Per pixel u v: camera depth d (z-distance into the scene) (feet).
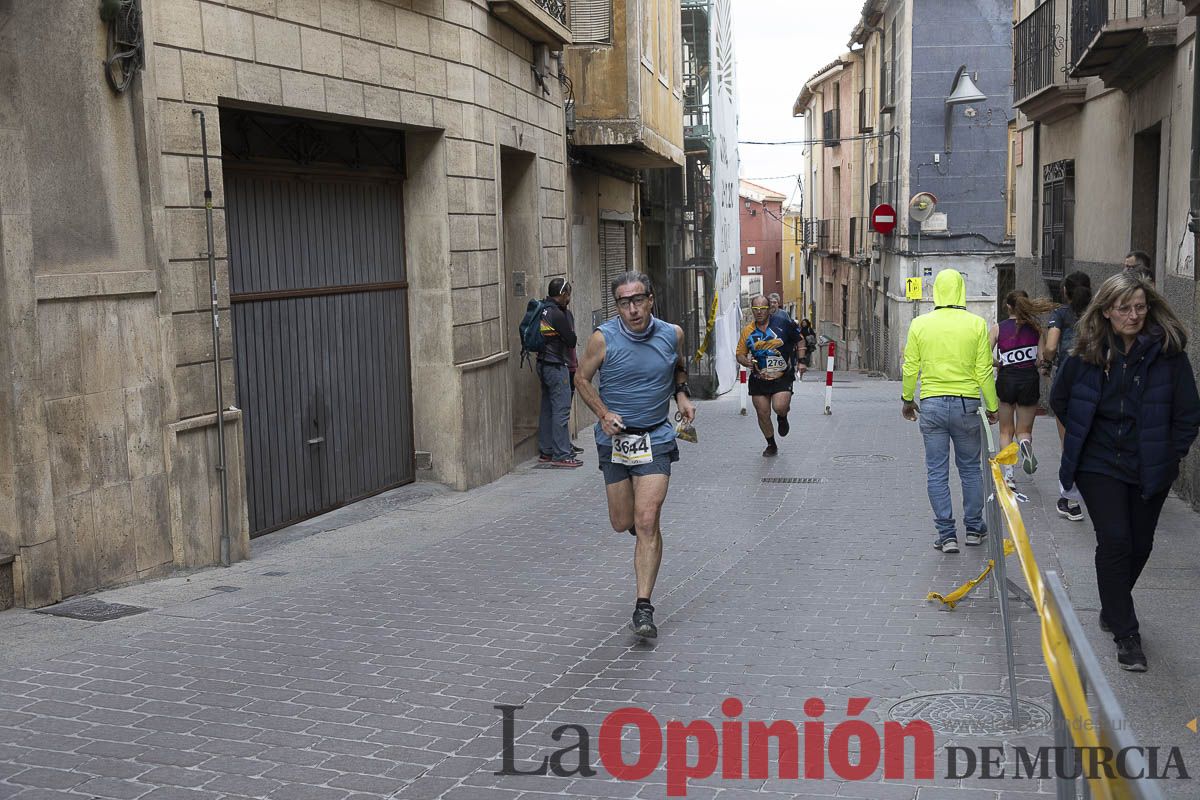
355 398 35.63
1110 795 7.07
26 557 22.04
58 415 22.58
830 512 33.91
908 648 20.01
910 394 28.04
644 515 21.04
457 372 38.60
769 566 26.96
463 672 18.95
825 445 49.42
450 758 15.28
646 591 20.94
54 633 20.72
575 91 55.26
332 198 34.17
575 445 52.26
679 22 71.46
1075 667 8.52
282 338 31.76
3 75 21.33
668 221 85.40
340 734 16.11
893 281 109.50
